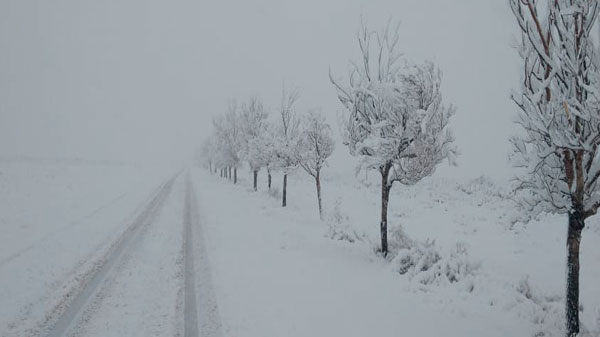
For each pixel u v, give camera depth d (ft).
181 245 42.29
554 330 24.34
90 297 26.27
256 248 42.19
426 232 59.31
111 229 48.42
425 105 36.42
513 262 43.39
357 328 23.21
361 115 39.50
